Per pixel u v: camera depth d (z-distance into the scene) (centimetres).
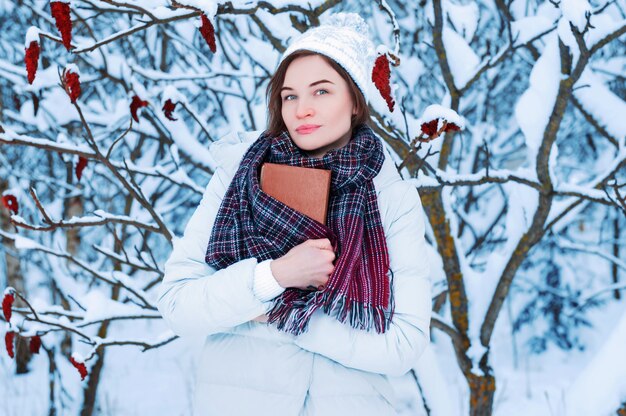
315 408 128
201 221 140
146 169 266
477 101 451
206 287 124
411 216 138
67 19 158
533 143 231
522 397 514
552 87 231
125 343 239
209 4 165
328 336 124
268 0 200
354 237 123
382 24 452
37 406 479
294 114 133
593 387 243
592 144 571
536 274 697
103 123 353
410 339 127
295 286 121
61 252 258
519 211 270
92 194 411
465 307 271
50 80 317
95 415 448
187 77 307
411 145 182
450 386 531
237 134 152
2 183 528
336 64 132
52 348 382
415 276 133
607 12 343
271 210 124
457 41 260
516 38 245
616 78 388
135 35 401
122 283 265
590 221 727
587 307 685
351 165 128
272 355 128
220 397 129
